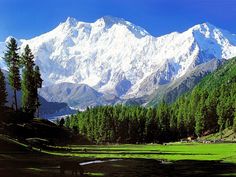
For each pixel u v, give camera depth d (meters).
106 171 74.31
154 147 186.38
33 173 63.53
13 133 141.75
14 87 176.00
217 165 84.94
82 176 64.12
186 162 93.88
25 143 121.56
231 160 96.44
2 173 61.28
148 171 74.81
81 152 130.00
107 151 142.62
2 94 177.62
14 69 176.38
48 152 115.56
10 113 166.50
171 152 136.50
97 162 90.75
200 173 71.38
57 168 73.31
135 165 86.19
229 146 170.25
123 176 67.12
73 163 64.50
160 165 86.56
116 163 89.19
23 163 78.19
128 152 137.25
